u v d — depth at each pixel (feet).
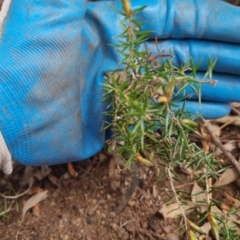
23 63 0.76
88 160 1.08
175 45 0.92
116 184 1.05
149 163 0.71
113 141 0.81
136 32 0.69
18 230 1.00
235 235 0.81
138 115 0.60
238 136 1.18
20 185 1.06
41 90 0.78
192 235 0.74
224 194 1.06
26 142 0.81
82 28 0.83
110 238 0.99
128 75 0.72
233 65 0.92
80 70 0.86
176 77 0.64
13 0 0.82
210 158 0.80
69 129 0.86
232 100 0.97
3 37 0.79
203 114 0.98
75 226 1.00
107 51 0.88
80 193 1.05
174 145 0.71
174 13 0.88
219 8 0.89
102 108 0.90
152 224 1.00
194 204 1.02
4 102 0.76
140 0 0.88
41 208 1.03
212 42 0.93
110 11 0.87
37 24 0.77
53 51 0.78
